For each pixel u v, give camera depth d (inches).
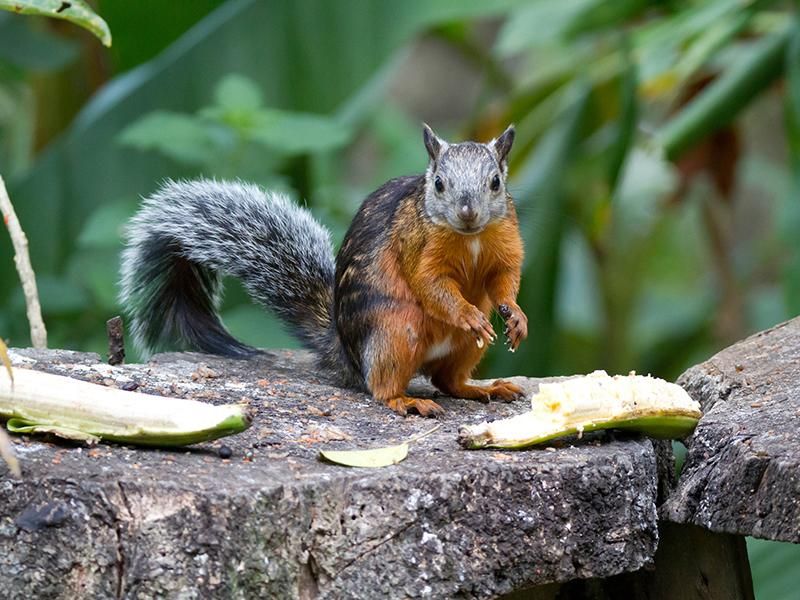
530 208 534.0
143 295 419.8
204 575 243.1
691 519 290.8
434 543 259.4
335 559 254.5
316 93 516.4
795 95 493.4
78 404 274.2
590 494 272.8
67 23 614.9
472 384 386.0
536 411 293.7
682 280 841.5
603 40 580.1
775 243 819.4
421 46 1085.8
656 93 597.6
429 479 259.3
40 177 529.7
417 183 375.9
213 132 462.3
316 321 409.4
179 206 415.5
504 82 649.0
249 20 515.5
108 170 525.3
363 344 362.0
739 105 517.7
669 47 545.6
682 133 520.1
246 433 293.7
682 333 738.8
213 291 429.4
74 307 495.5
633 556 279.6
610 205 549.6
